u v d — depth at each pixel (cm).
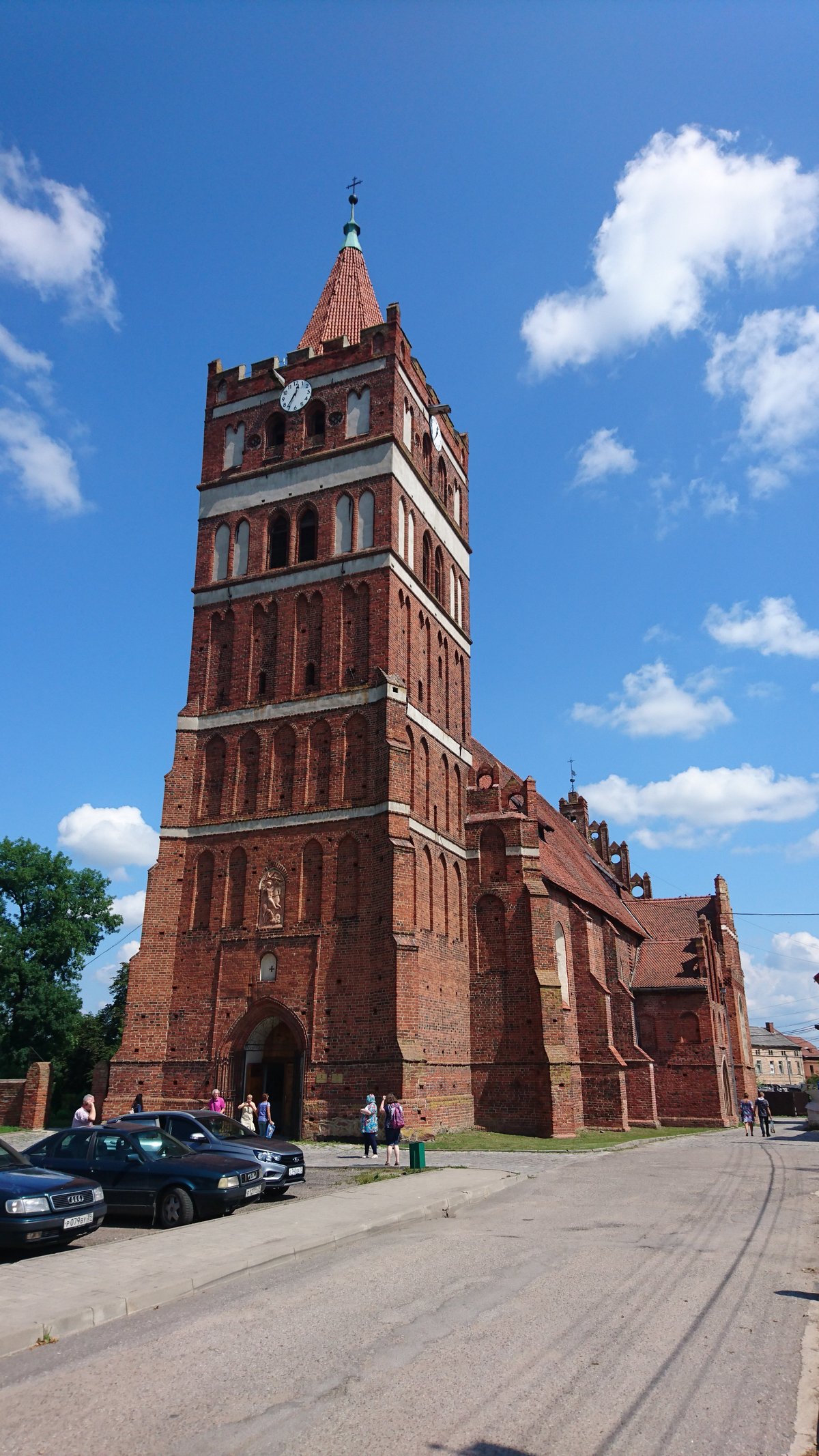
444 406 5047
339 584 4228
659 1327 1151
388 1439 834
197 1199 1986
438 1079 3941
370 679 4025
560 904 4903
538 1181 2645
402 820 3803
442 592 4828
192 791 4206
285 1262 1588
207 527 4622
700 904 7438
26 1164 1853
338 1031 3597
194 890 4044
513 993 4266
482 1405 908
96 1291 1327
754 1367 1007
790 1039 17988
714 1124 5562
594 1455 796
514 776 5569
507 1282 1389
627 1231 1819
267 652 4306
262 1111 3384
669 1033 5800
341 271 5172
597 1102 4681
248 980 3806
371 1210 2045
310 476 4469
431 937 4081
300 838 3922
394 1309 1252
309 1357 1059
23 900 6256
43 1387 987
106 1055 6469
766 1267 1480
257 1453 811
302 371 4641
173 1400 938
